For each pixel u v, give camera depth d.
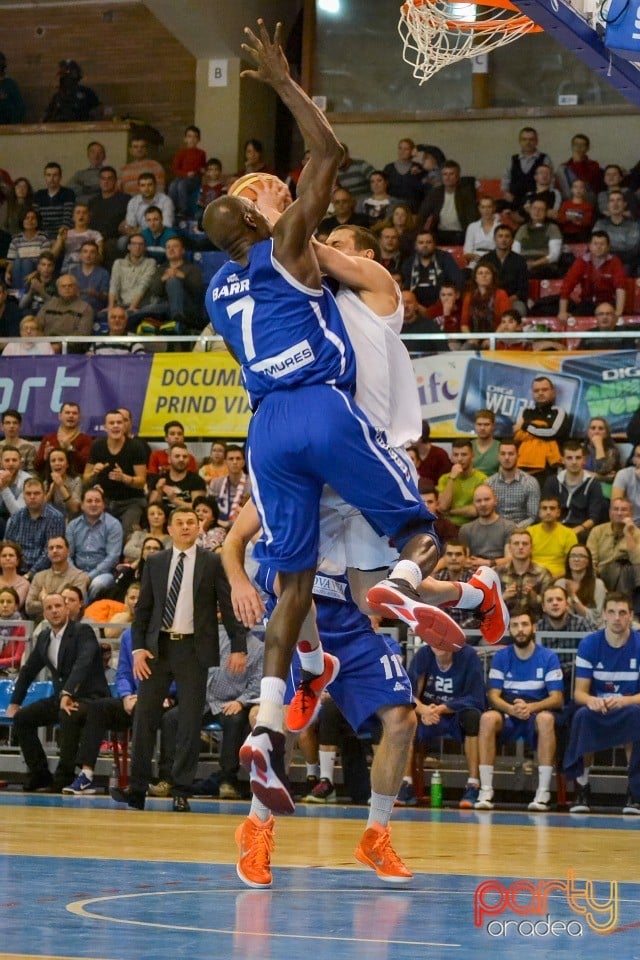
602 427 18.19
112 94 29.80
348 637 7.12
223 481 19.16
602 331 19.47
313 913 5.53
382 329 6.41
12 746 16.66
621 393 18.53
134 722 13.09
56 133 28.48
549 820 12.73
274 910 5.61
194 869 7.36
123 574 17.89
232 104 27.48
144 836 9.77
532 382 18.92
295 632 6.04
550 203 23.61
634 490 17.56
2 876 6.80
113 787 13.55
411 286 21.98
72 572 17.75
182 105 29.41
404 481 6.16
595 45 12.79
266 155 28.44
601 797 15.15
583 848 9.43
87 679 15.26
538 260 22.80
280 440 5.98
